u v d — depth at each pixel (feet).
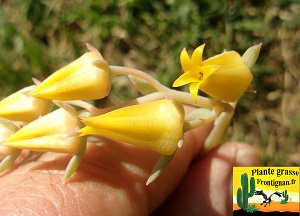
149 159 0.18
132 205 0.16
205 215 0.22
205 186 0.22
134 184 0.17
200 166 0.22
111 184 0.16
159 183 0.19
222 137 0.21
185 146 0.21
